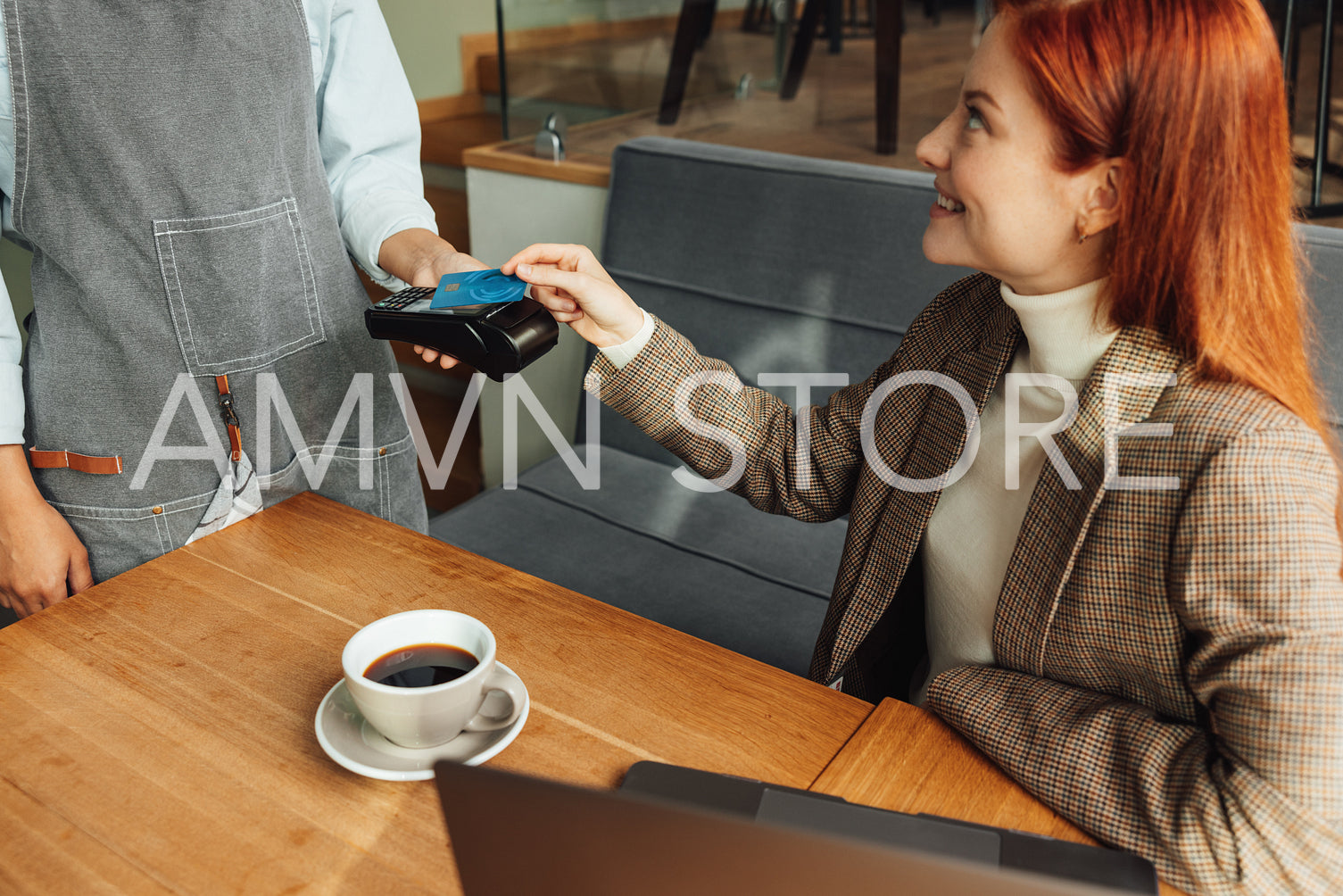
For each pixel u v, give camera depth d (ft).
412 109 3.91
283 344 3.42
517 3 6.97
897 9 6.88
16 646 2.45
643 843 1.44
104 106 2.81
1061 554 2.29
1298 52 5.55
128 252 3.00
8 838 1.90
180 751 2.13
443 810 1.52
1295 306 2.14
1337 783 1.76
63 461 3.17
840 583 3.18
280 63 3.15
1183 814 1.86
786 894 1.41
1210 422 2.04
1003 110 2.11
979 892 1.33
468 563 2.84
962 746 2.21
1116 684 2.26
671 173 5.82
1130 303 2.16
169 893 1.80
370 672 2.10
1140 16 1.96
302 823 1.95
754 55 7.31
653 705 2.30
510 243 7.41
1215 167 1.98
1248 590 1.92
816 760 2.16
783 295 5.47
